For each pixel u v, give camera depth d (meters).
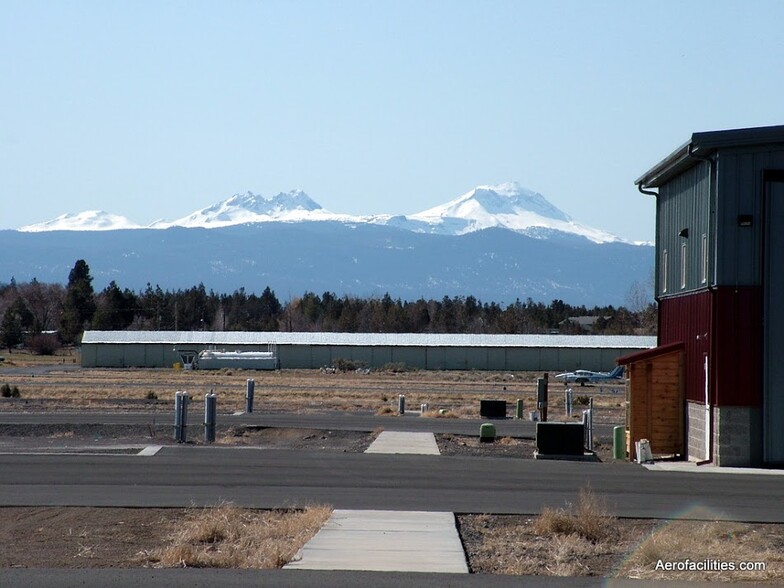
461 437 65.38
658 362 57.47
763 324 49.72
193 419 75.56
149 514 32.69
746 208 49.97
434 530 29.34
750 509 34.34
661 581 23.27
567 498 36.47
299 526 29.61
